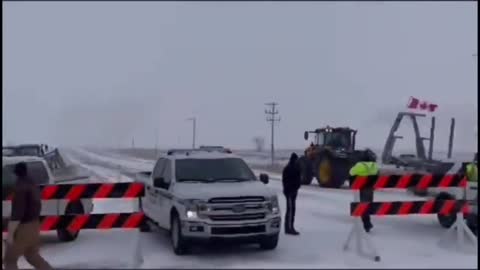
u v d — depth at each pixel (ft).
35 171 40.24
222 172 40.40
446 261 34.19
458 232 38.70
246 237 35.63
